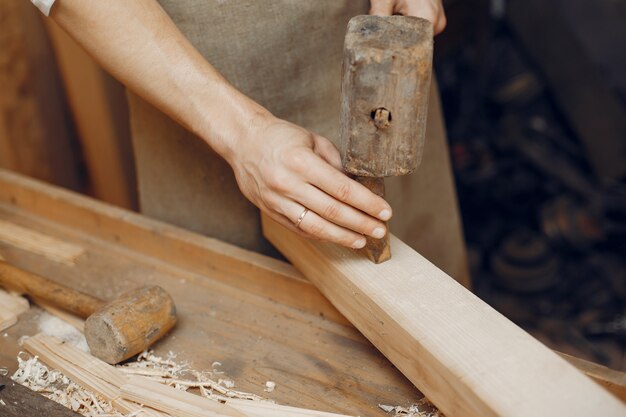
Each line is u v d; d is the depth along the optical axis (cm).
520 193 303
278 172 100
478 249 297
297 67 136
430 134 163
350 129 94
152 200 160
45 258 144
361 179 103
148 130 150
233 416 102
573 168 304
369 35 91
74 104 230
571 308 277
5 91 216
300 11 131
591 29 297
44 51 220
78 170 245
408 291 105
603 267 285
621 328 267
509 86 323
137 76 108
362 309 108
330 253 114
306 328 121
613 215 290
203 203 154
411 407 104
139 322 112
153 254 143
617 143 288
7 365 114
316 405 105
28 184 159
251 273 130
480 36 312
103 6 103
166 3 126
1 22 207
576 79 301
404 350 100
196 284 135
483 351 93
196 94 107
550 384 87
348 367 112
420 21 94
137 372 112
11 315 124
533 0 316
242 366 113
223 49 131
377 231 102
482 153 311
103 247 147
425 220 171
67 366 112
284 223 108
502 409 84
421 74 89
